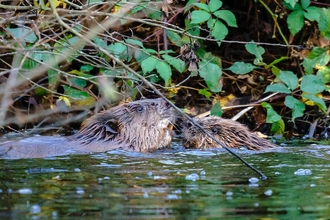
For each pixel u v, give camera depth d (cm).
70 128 1361
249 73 1423
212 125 1195
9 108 1277
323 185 779
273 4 1445
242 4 1481
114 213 631
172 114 1170
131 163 947
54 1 1140
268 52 1474
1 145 1038
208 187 760
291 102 1278
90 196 704
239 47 1481
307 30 1441
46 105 1314
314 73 1410
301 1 1348
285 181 803
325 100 1389
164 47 1289
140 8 1162
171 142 1207
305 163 954
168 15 1303
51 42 1180
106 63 1093
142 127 1148
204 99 1410
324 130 1352
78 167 900
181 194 720
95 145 1115
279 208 660
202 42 1355
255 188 759
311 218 622
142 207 657
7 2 1191
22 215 622
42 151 1038
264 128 1400
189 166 923
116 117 1159
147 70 1194
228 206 666
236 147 1175
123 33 1352
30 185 763
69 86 1262
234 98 1395
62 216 618
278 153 1072
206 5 1263
